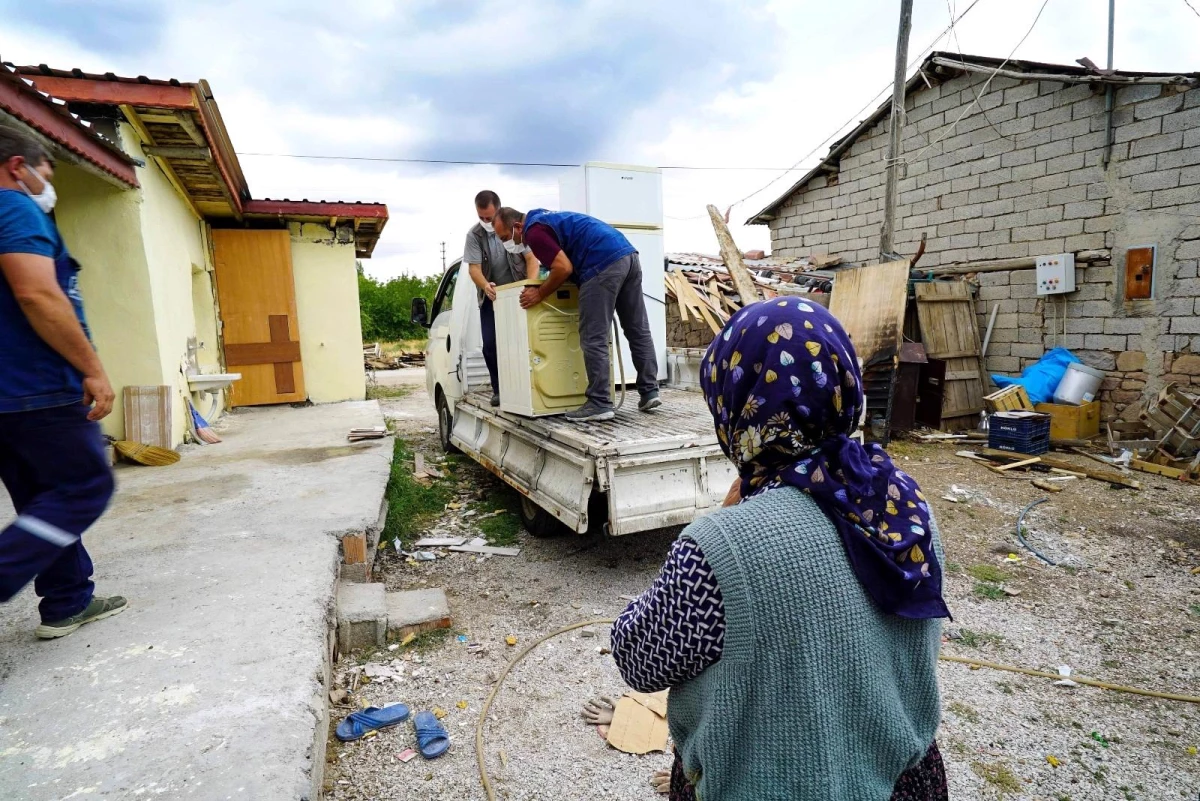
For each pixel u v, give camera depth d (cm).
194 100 531
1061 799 233
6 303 211
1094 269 839
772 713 92
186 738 199
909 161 1059
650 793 233
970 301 949
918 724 103
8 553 212
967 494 606
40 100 390
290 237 927
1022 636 349
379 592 353
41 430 218
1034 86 884
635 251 453
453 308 682
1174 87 752
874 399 847
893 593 96
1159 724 275
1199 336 752
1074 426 798
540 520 470
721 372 107
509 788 234
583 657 323
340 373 975
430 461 720
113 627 267
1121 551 467
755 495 101
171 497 450
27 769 185
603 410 440
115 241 566
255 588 304
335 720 267
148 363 582
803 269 1154
